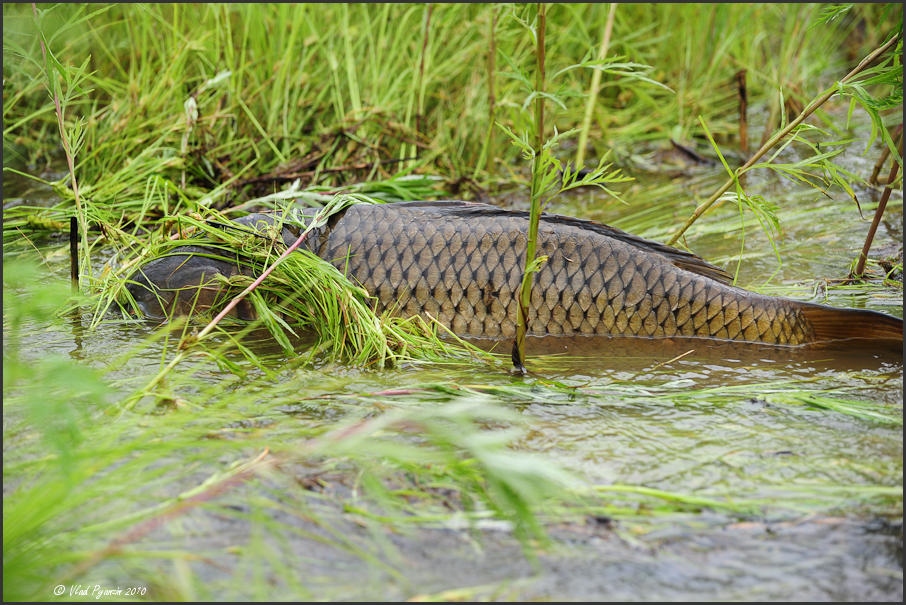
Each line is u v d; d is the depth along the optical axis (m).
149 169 8.85
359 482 4.22
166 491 4.11
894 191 9.13
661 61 12.64
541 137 5.11
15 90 10.59
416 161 9.45
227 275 6.54
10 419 4.76
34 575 3.51
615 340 6.21
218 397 5.20
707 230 8.38
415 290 6.30
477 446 3.62
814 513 4.03
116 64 10.59
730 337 6.12
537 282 6.22
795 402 5.13
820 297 6.85
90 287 6.83
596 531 3.89
